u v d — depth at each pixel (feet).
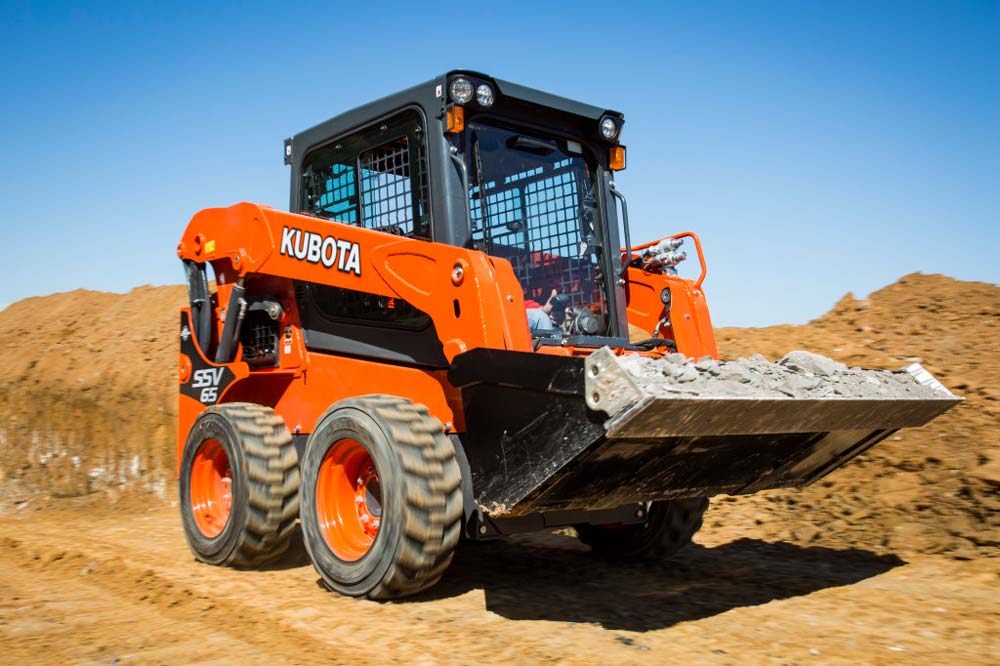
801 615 12.48
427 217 14.74
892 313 24.75
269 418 16.61
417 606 13.07
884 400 12.71
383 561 12.79
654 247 16.76
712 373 11.44
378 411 13.19
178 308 37.40
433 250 13.97
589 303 16.01
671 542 16.01
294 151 17.79
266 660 10.55
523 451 11.63
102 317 37.70
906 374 14.30
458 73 14.35
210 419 16.85
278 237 16.26
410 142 15.16
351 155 16.49
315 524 14.11
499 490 11.93
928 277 26.45
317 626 11.93
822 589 13.99
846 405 12.25
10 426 28.84
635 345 15.56
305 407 16.65
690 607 13.03
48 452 27.94
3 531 21.29
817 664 10.38
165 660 10.59
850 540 16.94
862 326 24.36
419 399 14.69
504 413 11.89
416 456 12.75
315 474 14.19
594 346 14.98
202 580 15.02
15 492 26.09
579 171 16.40
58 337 35.68
